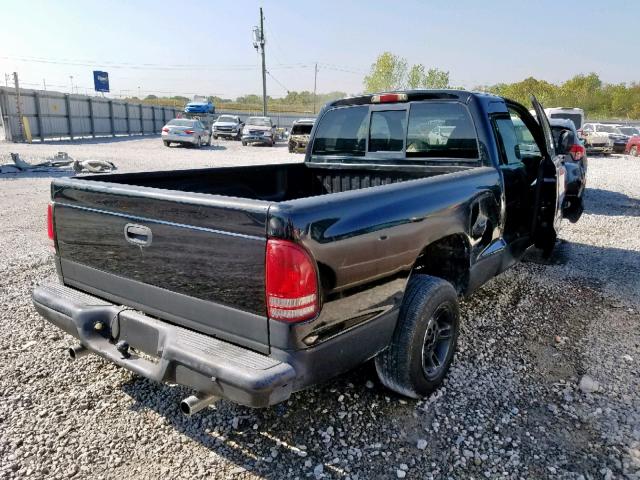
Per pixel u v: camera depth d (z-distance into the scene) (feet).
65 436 8.90
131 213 8.24
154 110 143.33
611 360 12.03
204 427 9.23
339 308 7.45
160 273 8.02
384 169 14.46
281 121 182.19
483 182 11.53
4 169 47.65
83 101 107.14
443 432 9.16
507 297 16.37
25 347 12.21
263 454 8.52
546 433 9.17
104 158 62.80
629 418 9.62
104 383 10.68
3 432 8.95
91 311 8.71
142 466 8.20
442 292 9.83
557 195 15.51
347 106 15.14
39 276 17.51
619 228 27.99
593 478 8.04
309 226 6.81
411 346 9.32
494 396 10.37
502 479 8.02
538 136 15.65
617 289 17.28
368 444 8.80
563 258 21.36
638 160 77.25
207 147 92.63
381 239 8.09
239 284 7.10
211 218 7.22
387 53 173.27
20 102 86.63
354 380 10.87
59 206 9.57
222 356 6.97
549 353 12.36
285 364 6.88
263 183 14.39
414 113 13.80
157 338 7.84
